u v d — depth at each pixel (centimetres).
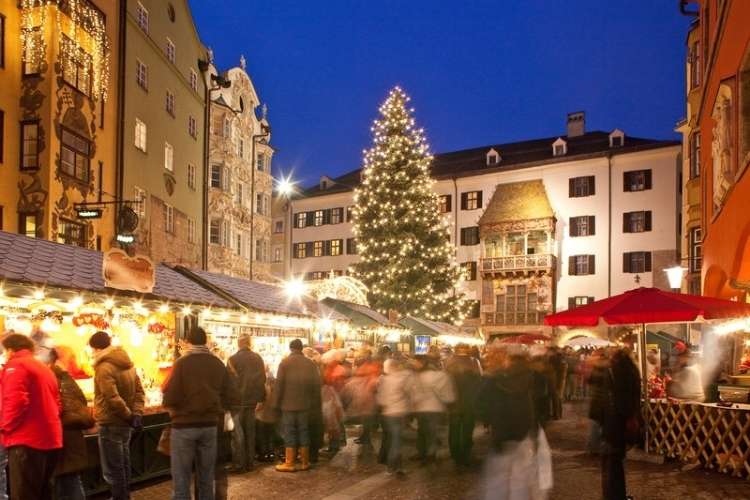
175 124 2956
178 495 693
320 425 1159
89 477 856
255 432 1199
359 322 2223
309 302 1927
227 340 1534
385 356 1351
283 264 6172
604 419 800
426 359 1233
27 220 1897
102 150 2230
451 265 4103
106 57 2234
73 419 701
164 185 2802
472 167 5575
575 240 4844
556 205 4938
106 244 2239
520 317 4878
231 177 3609
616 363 809
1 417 655
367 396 1306
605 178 4800
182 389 705
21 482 634
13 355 658
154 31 2719
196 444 712
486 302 5016
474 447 1384
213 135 3506
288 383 1100
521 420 700
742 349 1953
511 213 4969
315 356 1378
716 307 1137
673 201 4584
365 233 3934
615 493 786
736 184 1261
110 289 1049
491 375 716
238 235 3806
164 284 1271
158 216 2723
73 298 965
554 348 1938
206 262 3291
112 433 771
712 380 1415
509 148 5878
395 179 3919
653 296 1187
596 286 4747
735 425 1070
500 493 691
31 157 1909
